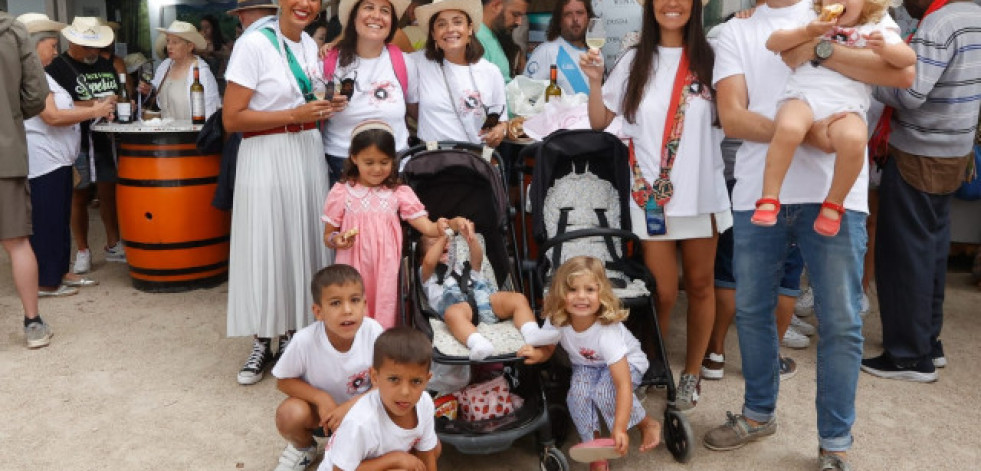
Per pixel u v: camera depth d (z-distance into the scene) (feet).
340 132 13.92
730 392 13.28
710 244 12.01
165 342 15.44
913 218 13.24
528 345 10.19
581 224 12.61
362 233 11.90
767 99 9.91
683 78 11.61
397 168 12.18
